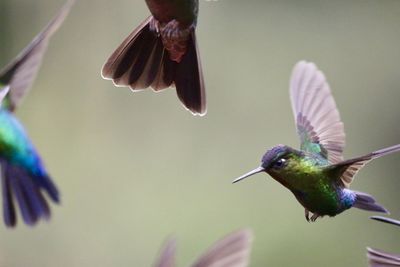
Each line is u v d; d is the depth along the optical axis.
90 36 12.73
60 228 12.30
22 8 12.46
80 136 12.73
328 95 5.12
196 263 3.65
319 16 13.08
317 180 4.45
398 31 12.93
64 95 12.72
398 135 12.78
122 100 12.89
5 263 11.86
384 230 12.33
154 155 12.80
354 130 12.91
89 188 12.58
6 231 11.96
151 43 4.03
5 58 12.30
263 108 12.80
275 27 13.05
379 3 12.97
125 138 12.83
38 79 12.69
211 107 12.88
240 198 12.52
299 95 5.13
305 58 12.98
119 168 12.72
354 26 13.01
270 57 12.97
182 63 4.03
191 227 12.41
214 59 12.91
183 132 12.89
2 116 6.65
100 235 12.35
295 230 12.22
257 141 12.74
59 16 6.23
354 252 12.14
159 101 12.93
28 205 6.59
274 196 12.52
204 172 12.76
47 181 6.64
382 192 12.87
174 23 3.97
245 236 3.69
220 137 12.76
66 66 12.74
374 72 12.95
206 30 12.98
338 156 4.90
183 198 12.58
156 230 12.41
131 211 12.55
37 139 12.57
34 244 12.07
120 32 12.72
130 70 4.02
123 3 12.73
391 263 3.91
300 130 5.00
